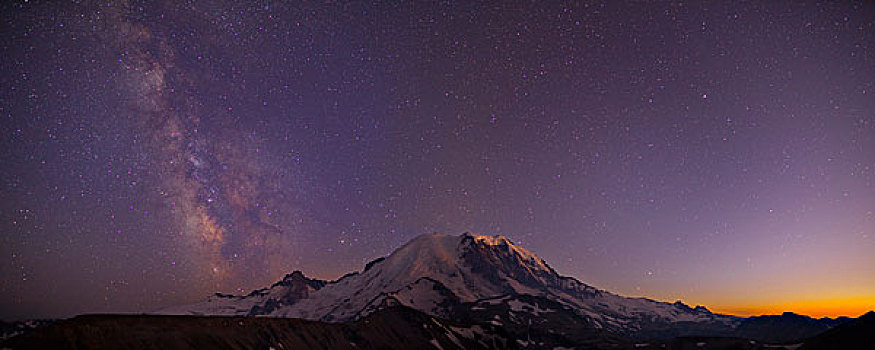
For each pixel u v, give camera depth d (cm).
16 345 9344
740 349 19462
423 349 19350
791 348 18150
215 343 12044
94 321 10606
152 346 10688
